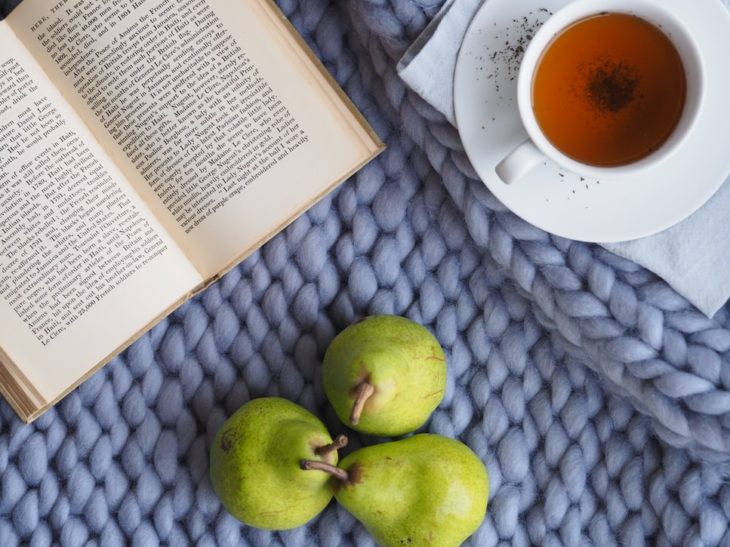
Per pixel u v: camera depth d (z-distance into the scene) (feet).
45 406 2.44
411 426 2.35
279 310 2.52
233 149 2.42
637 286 2.35
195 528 2.50
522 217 2.30
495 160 2.30
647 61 2.20
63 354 2.45
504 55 2.28
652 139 2.21
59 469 2.52
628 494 2.44
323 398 2.52
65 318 2.45
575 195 2.28
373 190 2.51
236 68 2.40
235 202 2.43
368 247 2.52
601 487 2.46
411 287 2.52
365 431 2.35
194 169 2.43
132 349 2.53
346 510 2.51
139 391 2.53
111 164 2.44
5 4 2.51
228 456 2.28
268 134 2.41
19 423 2.51
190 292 2.46
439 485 2.27
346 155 2.41
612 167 2.20
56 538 2.52
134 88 2.42
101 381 2.52
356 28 2.46
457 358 2.51
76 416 2.52
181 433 2.52
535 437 2.49
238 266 2.53
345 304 2.51
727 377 2.30
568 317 2.38
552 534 2.48
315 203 2.45
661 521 2.43
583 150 2.23
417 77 2.32
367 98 2.52
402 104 2.42
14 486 2.51
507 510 2.48
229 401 2.52
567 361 2.48
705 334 2.31
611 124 2.22
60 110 2.43
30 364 2.45
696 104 2.15
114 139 2.43
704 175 2.25
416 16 2.33
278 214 2.43
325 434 2.26
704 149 2.25
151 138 2.43
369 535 2.50
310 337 2.52
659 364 2.31
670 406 2.33
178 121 2.42
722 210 2.30
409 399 2.29
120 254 2.44
